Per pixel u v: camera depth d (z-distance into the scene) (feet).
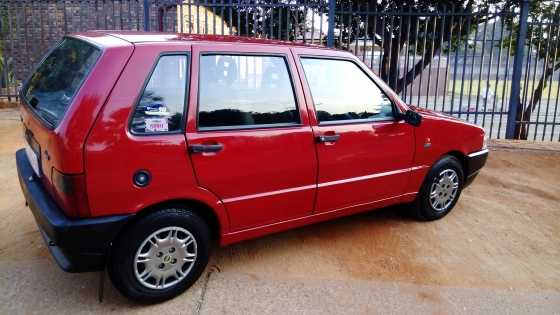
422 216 15.30
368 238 14.07
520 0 27.02
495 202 17.70
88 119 8.84
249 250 13.01
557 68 30.09
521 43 26.11
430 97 50.44
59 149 8.75
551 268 12.78
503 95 27.22
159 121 9.67
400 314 10.41
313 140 11.83
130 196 9.38
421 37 31.68
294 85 11.67
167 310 10.19
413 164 14.23
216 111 10.44
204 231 10.67
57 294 10.61
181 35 11.13
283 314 10.21
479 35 34.19
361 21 30.35
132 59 9.42
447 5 29.43
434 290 11.41
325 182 12.29
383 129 13.23
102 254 9.38
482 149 16.38
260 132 10.96
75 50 10.64
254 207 11.21
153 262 10.04
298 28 28.48
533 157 24.43
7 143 22.91
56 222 8.98
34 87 11.73
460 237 14.44
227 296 10.77
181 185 9.96
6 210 14.92
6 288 10.73
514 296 11.30
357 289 11.29
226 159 10.47
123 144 9.17
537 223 15.80
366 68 13.24
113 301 10.43
